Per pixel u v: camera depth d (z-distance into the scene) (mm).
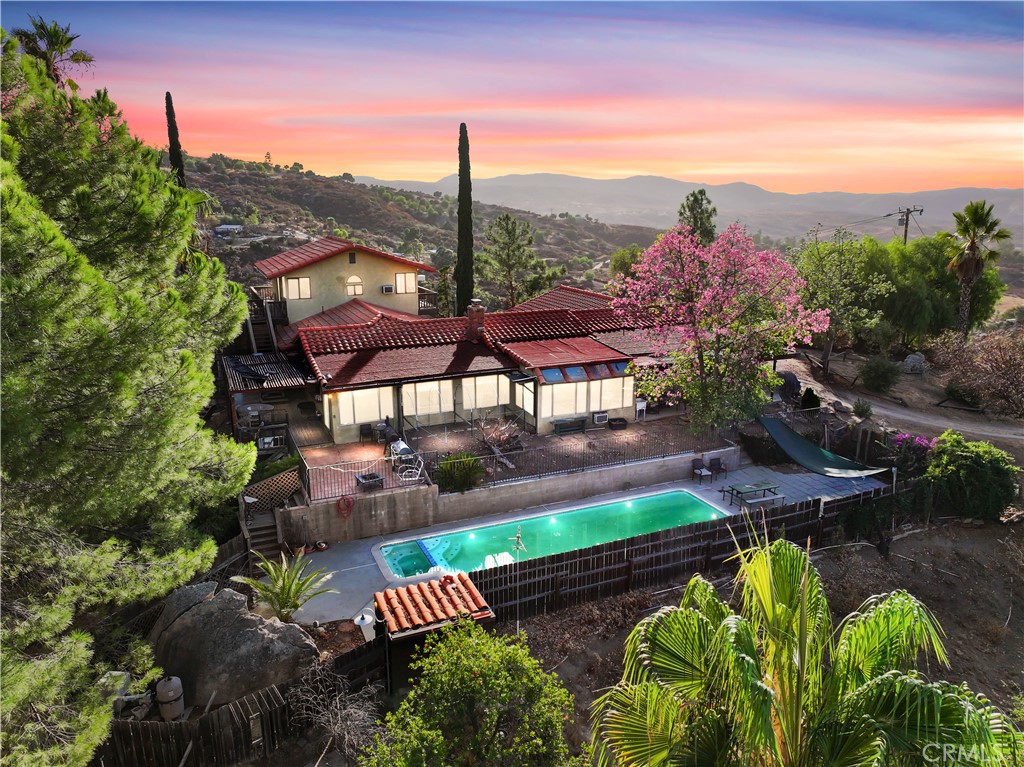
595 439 28859
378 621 16359
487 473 24906
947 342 40156
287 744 13711
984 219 41656
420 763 9656
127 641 15359
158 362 11945
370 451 26703
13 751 9484
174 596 16453
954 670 19188
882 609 8562
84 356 10125
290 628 15641
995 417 35750
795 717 8039
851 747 7469
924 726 7090
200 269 14984
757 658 7539
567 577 19062
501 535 23203
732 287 27484
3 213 9461
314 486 22844
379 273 39031
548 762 10133
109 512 11203
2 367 9344
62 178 13227
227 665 14656
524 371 29250
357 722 13023
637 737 8758
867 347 47562
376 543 22203
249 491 21891
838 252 40031
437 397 29703
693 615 8719
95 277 10219
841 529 23703
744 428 30312
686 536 20703
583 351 30875
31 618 10391
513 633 18016
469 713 10414
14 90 12805
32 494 10797
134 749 12648
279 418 29219
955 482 24906
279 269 36562
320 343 29453
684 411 32938
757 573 8328
